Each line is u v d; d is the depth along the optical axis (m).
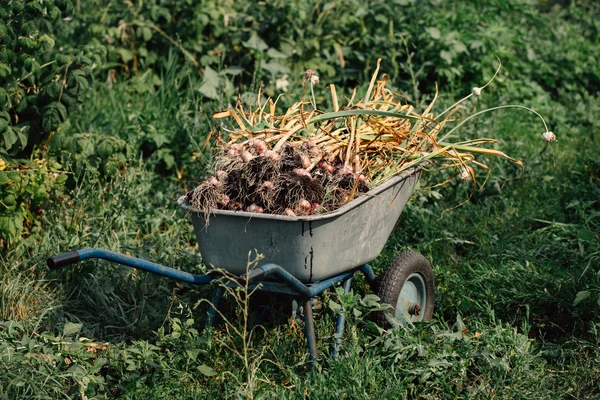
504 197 7.17
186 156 7.34
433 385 5.38
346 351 5.42
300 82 8.05
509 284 6.10
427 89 8.56
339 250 5.27
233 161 5.34
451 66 8.66
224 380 5.36
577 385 5.42
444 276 6.26
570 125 8.83
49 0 6.46
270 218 5.11
